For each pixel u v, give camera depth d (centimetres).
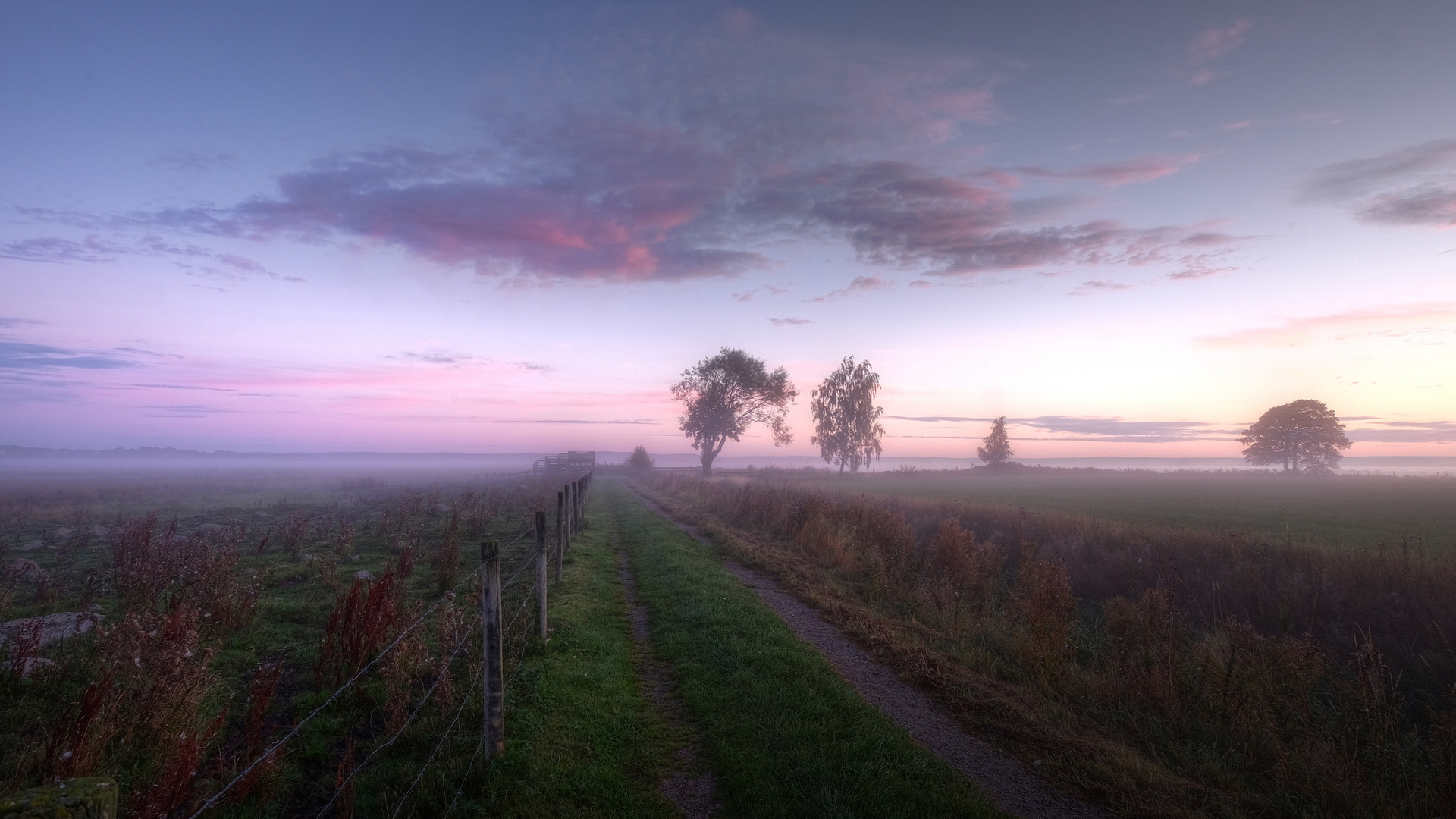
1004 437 8919
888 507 2575
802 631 988
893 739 595
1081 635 1145
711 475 6369
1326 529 2281
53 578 1142
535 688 668
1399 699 834
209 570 952
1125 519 2638
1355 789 576
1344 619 1214
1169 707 733
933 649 938
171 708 492
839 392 7406
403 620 740
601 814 475
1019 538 1989
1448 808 542
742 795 504
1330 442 9250
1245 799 562
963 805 491
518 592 1113
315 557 1328
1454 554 1494
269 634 831
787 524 2083
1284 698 745
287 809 441
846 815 471
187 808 405
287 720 578
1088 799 532
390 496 3500
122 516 2480
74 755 411
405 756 524
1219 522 2489
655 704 701
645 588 1271
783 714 644
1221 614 1315
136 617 604
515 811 458
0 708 542
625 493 4441
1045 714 716
